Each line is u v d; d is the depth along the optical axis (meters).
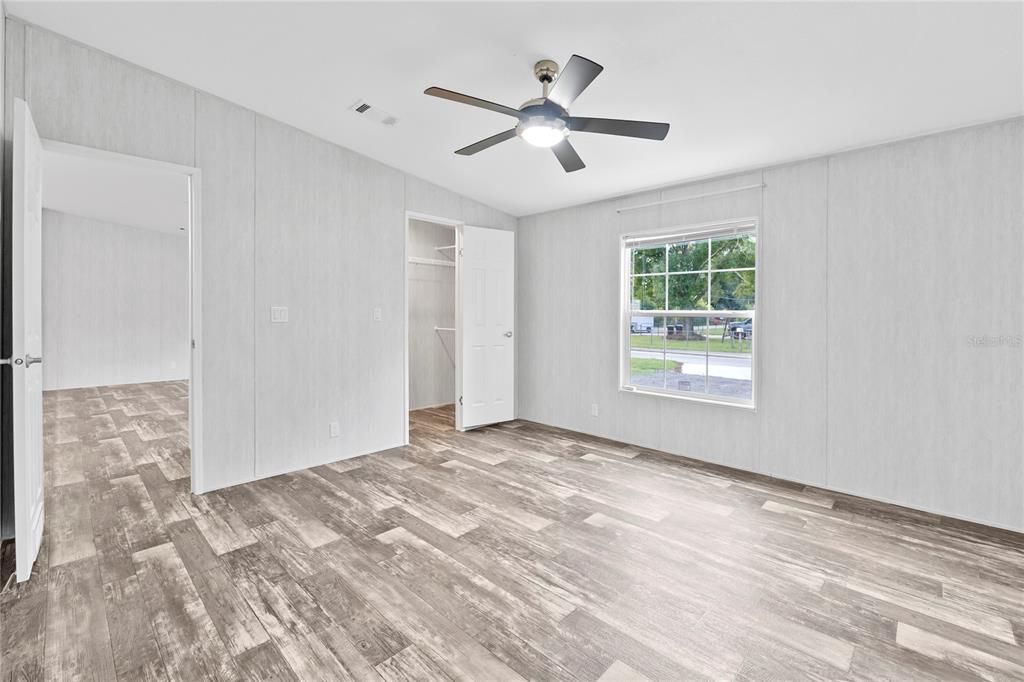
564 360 4.92
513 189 4.43
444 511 2.90
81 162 4.33
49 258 7.01
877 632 1.82
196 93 3.05
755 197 3.56
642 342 4.34
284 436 3.54
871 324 3.07
